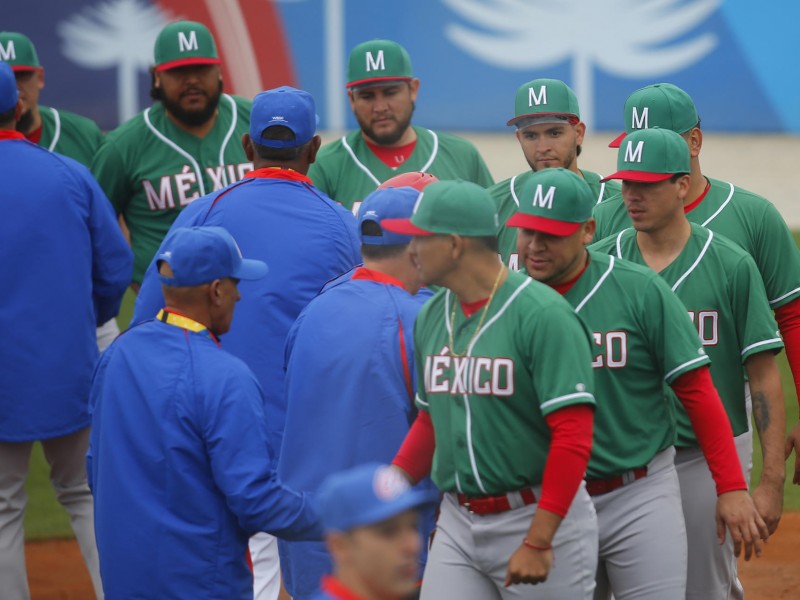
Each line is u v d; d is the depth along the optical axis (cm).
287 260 2109
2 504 2306
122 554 1641
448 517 1712
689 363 1742
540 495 1620
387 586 1009
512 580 1573
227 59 7506
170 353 1656
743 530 1731
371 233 1866
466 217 1582
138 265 2884
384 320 1819
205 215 2148
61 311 2286
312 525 1655
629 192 1981
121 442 1648
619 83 7775
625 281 1781
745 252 2020
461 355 1623
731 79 7825
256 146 2181
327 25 7600
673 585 1786
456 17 7725
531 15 7725
